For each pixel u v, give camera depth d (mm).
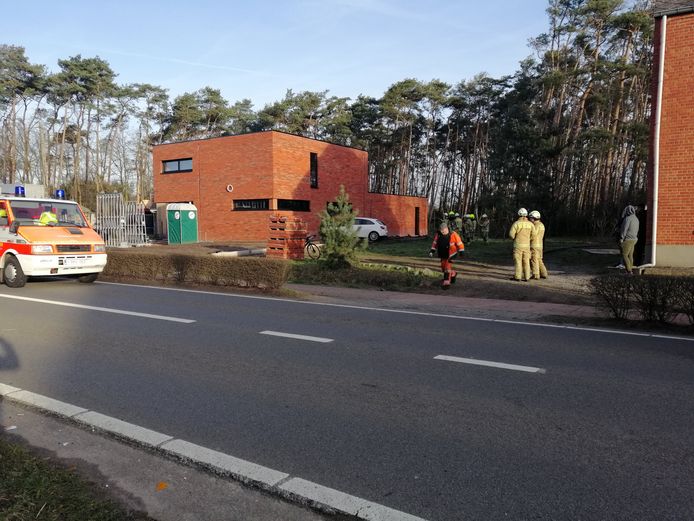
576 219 38500
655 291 8328
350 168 36844
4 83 51500
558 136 41656
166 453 3717
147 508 3008
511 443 3863
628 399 4828
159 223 35156
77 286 13227
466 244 26094
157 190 35844
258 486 3266
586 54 44781
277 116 63750
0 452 3506
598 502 3045
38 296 11312
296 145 32281
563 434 4027
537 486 3234
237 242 30062
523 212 13844
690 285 8016
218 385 5215
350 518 2918
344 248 15648
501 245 25453
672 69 13797
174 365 5918
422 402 4738
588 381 5379
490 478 3336
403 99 61094
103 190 58750
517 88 44562
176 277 14078
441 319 9047
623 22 40031
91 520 2768
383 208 40500
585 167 43438
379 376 5527
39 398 4773
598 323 8734
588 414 4445
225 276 13219
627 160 43281
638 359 6297
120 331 7711
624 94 41844
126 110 63281
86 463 3574
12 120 56312
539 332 7938
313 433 4051
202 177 33688
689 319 8234
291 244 19344
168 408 4586
